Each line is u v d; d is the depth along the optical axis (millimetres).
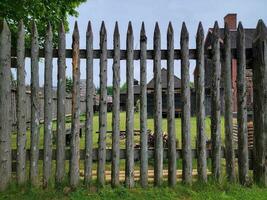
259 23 6270
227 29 6203
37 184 5984
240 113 6266
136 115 32156
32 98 5934
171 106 6109
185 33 6086
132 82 6039
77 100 6008
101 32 5977
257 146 6312
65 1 11914
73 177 5988
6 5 9305
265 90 6234
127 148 6070
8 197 5633
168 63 6082
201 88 6137
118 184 6066
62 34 5926
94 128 19453
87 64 5949
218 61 6148
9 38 5914
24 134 5961
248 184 6242
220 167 6215
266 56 6227
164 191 5945
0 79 5871
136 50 6051
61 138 5992
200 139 6172
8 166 5930
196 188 6035
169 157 6121
